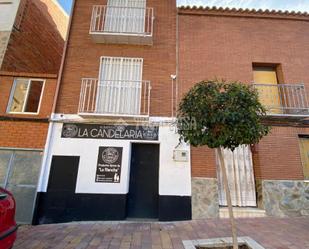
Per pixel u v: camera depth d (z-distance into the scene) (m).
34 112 6.59
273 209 6.12
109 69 7.17
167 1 8.02
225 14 7.82
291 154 6.53
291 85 7.00
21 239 4.38
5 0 8.11
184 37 7.52
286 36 7.68
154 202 6.25
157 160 6.56
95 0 7.96
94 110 6.64
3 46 7.36
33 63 8.70
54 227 5.25
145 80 6.97
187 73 7.11
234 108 3.40
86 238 4.40
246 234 4.49
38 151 6.20
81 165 6.12
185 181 6.14
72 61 7.10
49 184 5.94
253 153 6.74
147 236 4.50
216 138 3.50
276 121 6.75
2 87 6.69
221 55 7.35
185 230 4.91
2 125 6.33
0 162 6.09
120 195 6.00
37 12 9.05
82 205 5.88
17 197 5.84
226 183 3.55
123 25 7.55
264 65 7.54
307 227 4.99
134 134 6.45
